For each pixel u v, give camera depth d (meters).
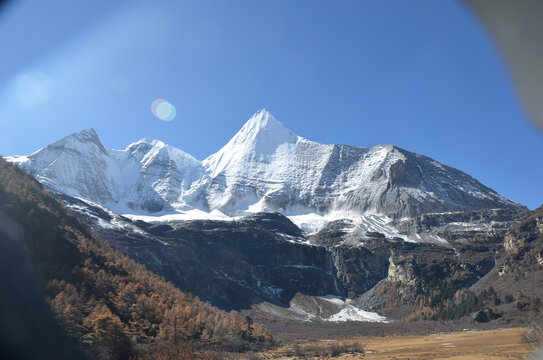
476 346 82.12
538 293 142.25
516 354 61.59
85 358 48.12
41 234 88.88
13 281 47.50
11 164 126.25
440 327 148.50
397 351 87.25
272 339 119.88
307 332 159.62
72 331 58.03
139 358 59.47
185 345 74.00
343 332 156.62
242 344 102.38
